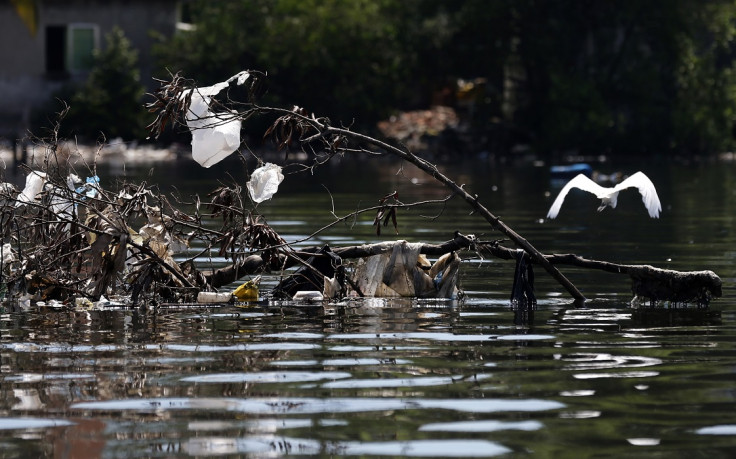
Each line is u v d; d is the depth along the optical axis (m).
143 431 12.48
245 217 23.55
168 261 23.77
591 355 16.64
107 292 23.56
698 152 108.50
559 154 105.50
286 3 109.62
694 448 11.75
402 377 15.09
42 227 24.27
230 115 22.91
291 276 24.14
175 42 104.25
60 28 102.94
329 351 17.02
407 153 22.39
